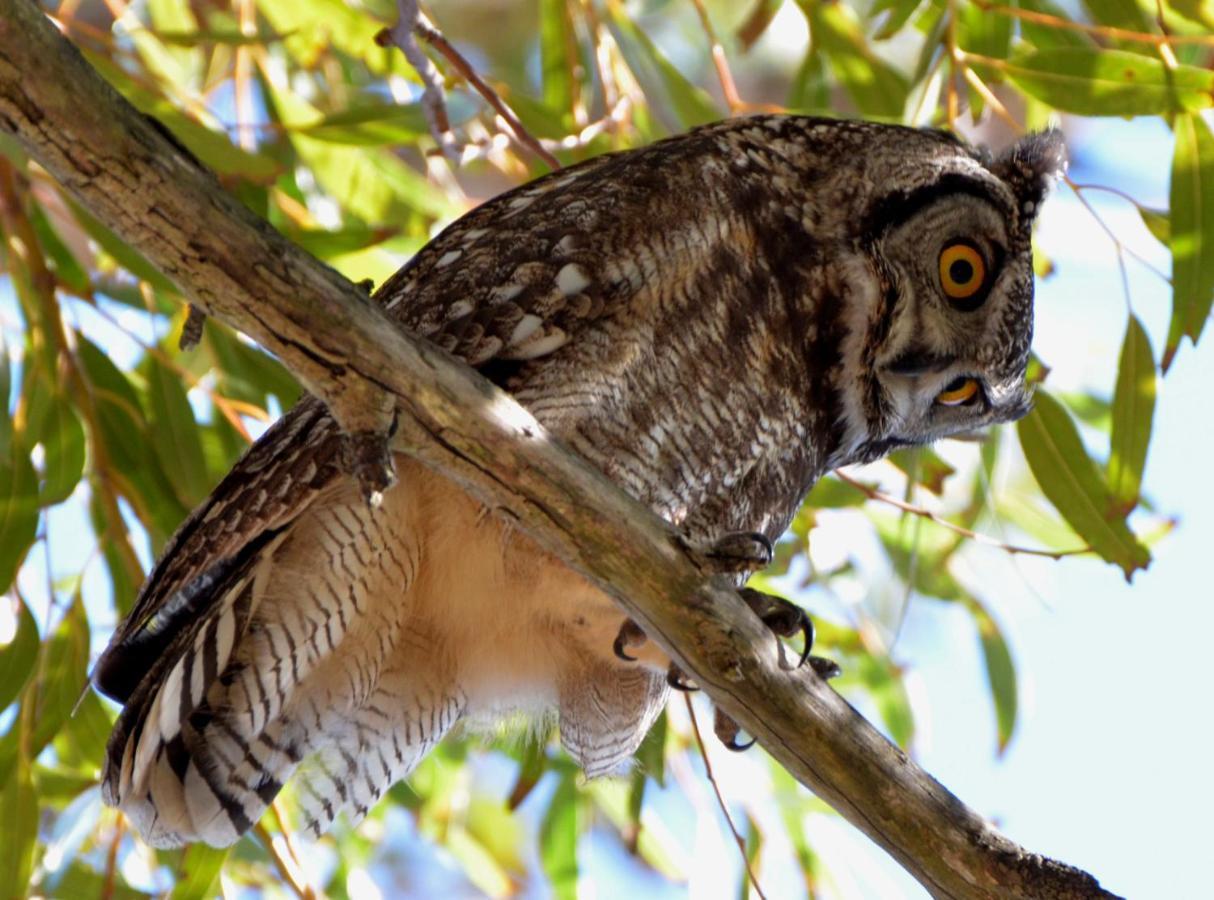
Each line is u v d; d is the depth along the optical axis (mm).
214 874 9539
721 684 6578
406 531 7199
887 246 8344
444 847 12172
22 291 10266
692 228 7426
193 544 6848
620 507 6281
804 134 8422
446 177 11750
